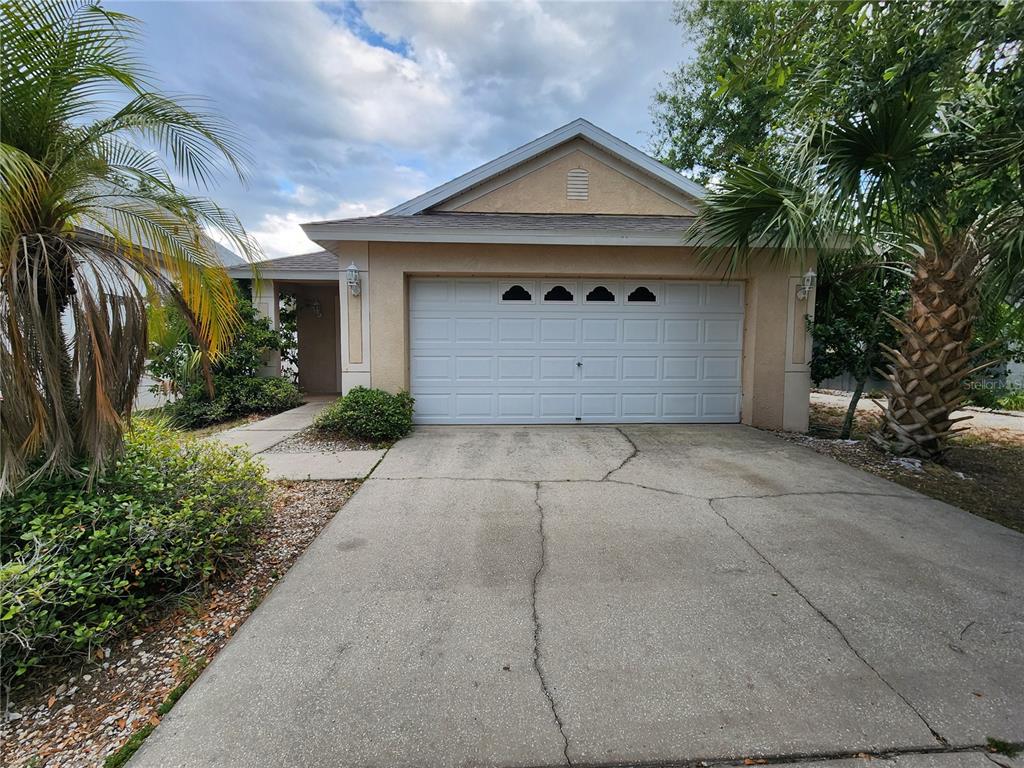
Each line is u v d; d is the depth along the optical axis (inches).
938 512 169.6
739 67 142.9
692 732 77.6
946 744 75.1
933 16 116.9
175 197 136.0
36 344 116.6
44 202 120.2
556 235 277.7
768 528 155.4
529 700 84.2
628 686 87.4
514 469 217.5
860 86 141.3
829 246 259.0
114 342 130.2
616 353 307.9
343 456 237.3
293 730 77.7
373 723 79.1
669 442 265.0
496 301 301.7
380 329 292.0
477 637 101.4
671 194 356.2
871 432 264.1
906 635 101.7
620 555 137.3
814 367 301.6
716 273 298.5
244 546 139.1
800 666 92.5
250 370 372.2
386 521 161.0
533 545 143.6
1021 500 185.8
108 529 108.6
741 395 313.9
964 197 175.9
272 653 96.1
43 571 94.9
